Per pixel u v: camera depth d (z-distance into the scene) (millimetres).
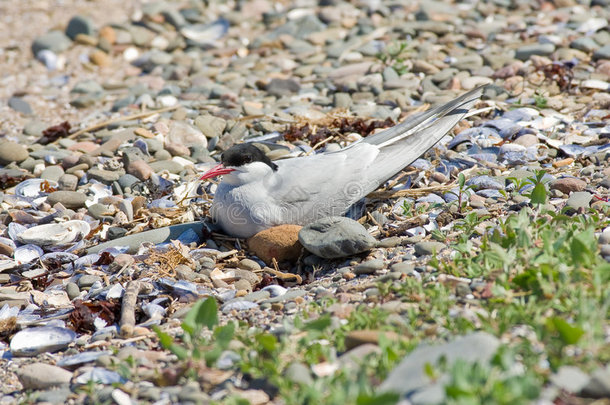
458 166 11234
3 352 7684
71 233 10047
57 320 8211
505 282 6684
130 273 8961
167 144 12719
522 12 19234
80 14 20797
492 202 9719
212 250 9391
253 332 6801
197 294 8352
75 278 9109
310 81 15844
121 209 10594
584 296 6207
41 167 12438
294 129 12891
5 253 9750
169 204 10773
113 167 12070
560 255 6762
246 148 9406
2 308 8484
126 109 15164
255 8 20984
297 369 5832
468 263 7316
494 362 5301
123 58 18438
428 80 14961
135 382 6438
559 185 9711
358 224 8922
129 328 7578
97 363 6875
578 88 14141
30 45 18953
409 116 13484
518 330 6145
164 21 19781
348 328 6500
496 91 14148
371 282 7730
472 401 4699
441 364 5293
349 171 9734
